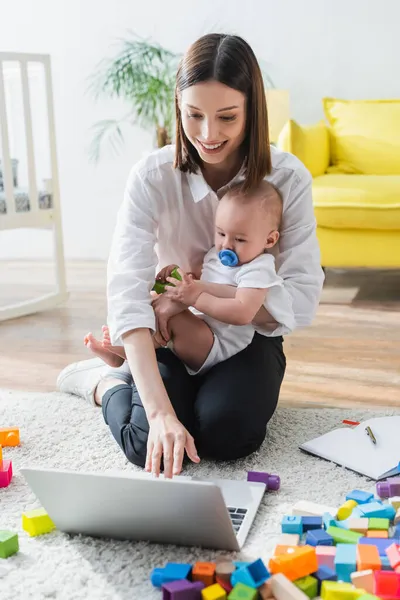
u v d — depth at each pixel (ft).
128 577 3.38
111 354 4.89
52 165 8.84
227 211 4.39
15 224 8.49
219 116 3.96
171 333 4.58
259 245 4.45
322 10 11.09
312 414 5.36
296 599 2.96
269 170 4.41
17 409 5.49
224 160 4.43
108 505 3.51
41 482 3.54
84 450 4.76
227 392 4.50
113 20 11.50
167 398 3.92
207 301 4.38
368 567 3.26
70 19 11.56
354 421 5.15
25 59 8.46
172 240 4.81
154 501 3.38
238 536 3.66
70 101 11.76
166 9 11.39
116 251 4.53
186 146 4.37
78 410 5.44
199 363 4.67
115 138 11.73
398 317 8.13
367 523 3.67
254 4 11.23
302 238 4.81
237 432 4.47
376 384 6.07
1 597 3.24
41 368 6.63
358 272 10.48
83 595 3.25
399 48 11.02
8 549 3.56
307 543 3.59
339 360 6.71
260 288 4.39
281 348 5.02
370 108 10.36
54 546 3.67
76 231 12.18
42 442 4.90
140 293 4.33
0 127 8.31
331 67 11.25
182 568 3.29
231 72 3.90
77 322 8.18
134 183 4.58
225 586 3.23
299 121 11.48
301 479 4.35
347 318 8.12
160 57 11.25
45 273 11.03
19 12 11.70
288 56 11.32
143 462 4.46
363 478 4.34
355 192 8.62
